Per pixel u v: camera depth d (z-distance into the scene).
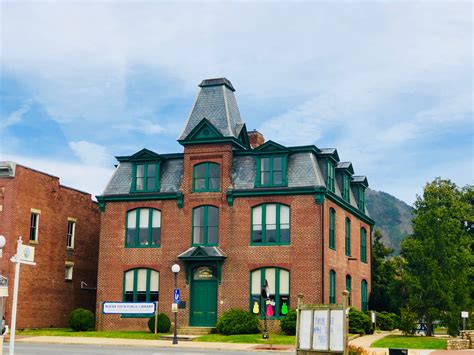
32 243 46.03
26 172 45.81
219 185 43.75
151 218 45.22
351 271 48.66
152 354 28.25
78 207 52.09
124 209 45.84
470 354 30.19
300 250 41.19
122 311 43.34
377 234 61.91
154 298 44.19
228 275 42.41
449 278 40.75
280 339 36.81
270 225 42.28
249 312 41.28
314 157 43.69
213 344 34.81
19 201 44.91
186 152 44.72
